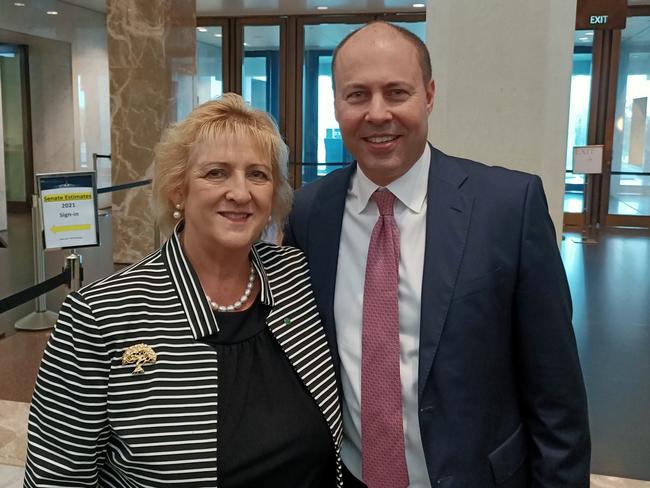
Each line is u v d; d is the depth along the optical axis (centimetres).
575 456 145
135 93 744
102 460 141
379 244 150
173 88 763
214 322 142
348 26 1091
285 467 143
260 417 142
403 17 1067
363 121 142
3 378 397
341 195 162
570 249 869
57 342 134
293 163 1144
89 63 1152
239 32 1123
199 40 1147
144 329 137
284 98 1133
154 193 155
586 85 1072
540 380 144
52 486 132
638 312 570
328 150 1137
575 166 895
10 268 692
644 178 1062
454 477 140
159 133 745
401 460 148
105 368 133
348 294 155
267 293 153
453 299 140
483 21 249
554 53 249
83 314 133
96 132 1182
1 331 487
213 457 134
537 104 249
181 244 152
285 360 151
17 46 1082
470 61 252
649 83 1041
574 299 610
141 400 133
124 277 143
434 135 260
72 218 398
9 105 1103
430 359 140
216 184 143
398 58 139
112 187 626
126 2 731
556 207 260
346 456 160
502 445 146
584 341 493
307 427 146
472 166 153
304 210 170
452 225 144
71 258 400
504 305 142
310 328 157
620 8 293
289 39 1111
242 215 146
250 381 145
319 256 161
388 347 146
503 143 253
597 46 1047
